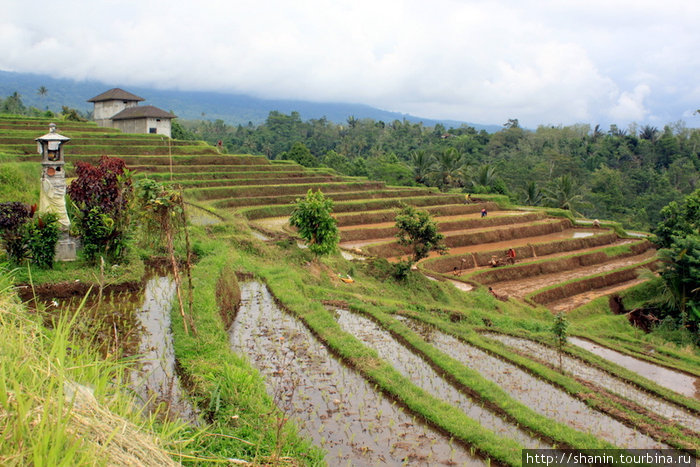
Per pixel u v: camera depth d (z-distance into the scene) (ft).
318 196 75.00
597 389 46.09
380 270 84.58
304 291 63.21
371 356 42.09
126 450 12.19
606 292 111.75
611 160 313.32
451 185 236.84
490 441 31.24
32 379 12.71
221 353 35.70
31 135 141.18
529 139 378.32
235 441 24.00
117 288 48.44
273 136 415.85
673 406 46.32
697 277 94.58
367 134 401.90
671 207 114.52
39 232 46.93
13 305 18.84
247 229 89.51
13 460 9.78
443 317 66.39
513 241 147.13
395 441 30.37
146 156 147.95
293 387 32.48
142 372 32.01
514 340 61.98
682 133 348.79
